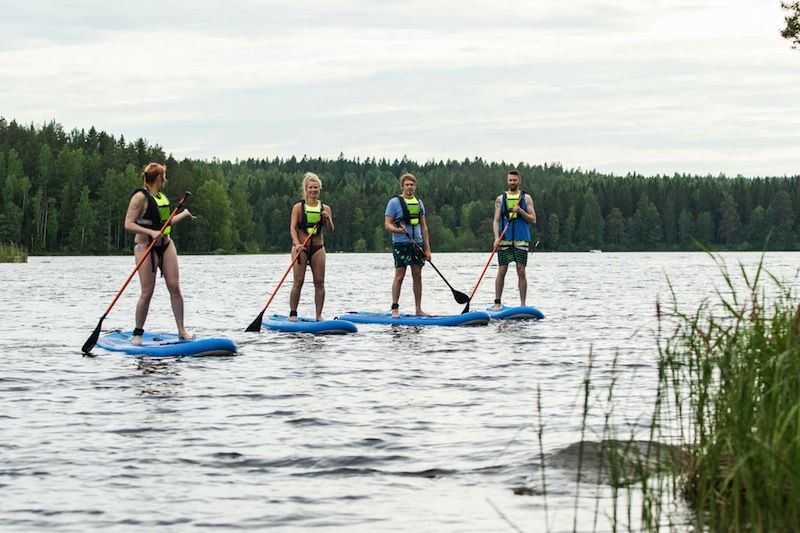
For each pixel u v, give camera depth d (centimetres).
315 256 1619
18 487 629
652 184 16038
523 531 534
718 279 3928
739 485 512
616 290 3023
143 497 607
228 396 964
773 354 584
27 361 1230
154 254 1330
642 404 881
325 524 553
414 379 1070
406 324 1714
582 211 15350
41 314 2031
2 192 11575
